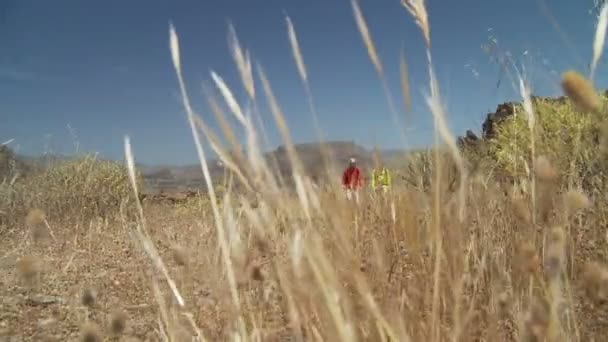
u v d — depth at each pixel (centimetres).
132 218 835
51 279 370
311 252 87
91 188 976
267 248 102
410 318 117
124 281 338
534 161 133
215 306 168
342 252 94
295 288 97
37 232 271
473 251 164
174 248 190
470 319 119
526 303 143
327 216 96
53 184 960
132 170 123
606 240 189
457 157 105
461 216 111
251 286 159
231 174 104
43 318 277
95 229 673
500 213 185
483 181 200
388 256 131
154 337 206
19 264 209
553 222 131
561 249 98
